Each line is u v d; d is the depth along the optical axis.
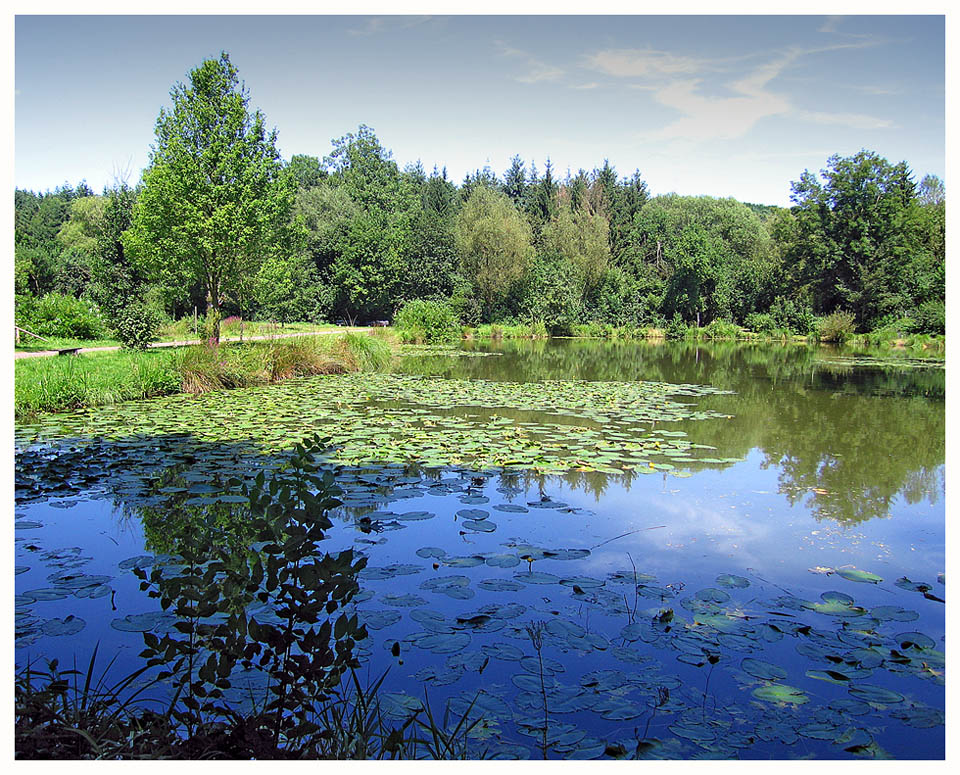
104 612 3.57
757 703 2.82
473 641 3.32
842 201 35.16
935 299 32.94
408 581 4.02
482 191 40.66
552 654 3.20
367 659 3.14
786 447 8.05
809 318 34.53
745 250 48.19
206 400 10.78
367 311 39.12
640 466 6.89
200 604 2.33
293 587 2.30
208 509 5.17
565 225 40.28
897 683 3.01
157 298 23.12
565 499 5.77
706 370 18.27
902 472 6.88
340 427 8.50
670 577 4.16
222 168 17.08
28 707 2.33
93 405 9.99
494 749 2.48
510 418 9.57
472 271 39.38
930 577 4.23
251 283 18.92
